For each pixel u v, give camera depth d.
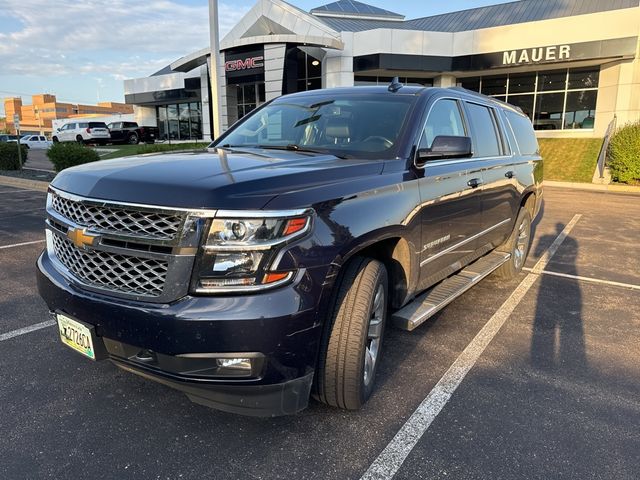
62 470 2.52
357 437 2.82
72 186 2.80
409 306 3.69
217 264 2.33
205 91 31.70
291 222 2.41
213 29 14.23
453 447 2.75
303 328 2.45
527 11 28.89
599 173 19.05
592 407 3.19
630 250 7.74
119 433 2.83
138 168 2.79
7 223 9.29
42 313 4.62
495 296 5.39
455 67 25.39
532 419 3.04
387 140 3.56
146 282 2.45
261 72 25.88
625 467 2.61
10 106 159.88
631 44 21.70
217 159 3.08
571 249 7.79
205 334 2.30
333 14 32.34
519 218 5.79
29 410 3.04
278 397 2.48
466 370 3.65
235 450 2.70
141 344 2.43
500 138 5.29
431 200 3.56
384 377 3.52
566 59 22.91
